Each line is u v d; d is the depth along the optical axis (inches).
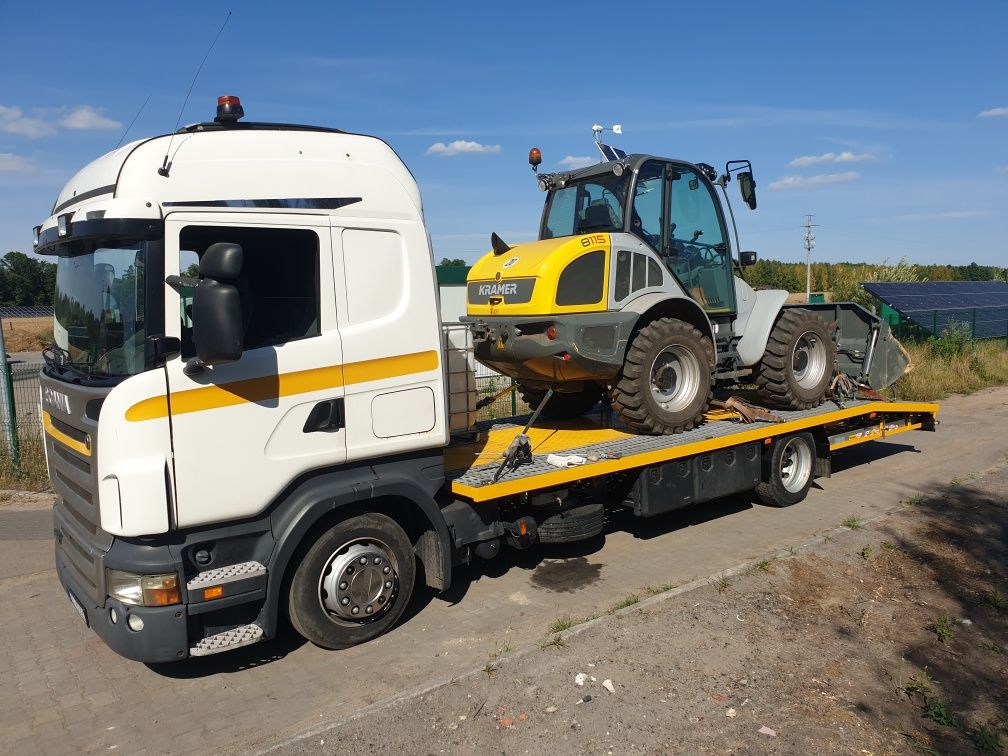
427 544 189.6
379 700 154.3
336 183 168.4
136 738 144.5
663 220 265.1
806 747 137.3
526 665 166.7
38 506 315.9
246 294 156.1
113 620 148.6
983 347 747.4
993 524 268.4
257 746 140.3
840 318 368.2
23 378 461.4
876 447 408.8
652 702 151.9
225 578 151.6
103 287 152.9
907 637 183.9
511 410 437.7
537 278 234.2
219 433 150.8
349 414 168.2
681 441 247.8
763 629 185.5
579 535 217.0
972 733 143.4
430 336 181.2
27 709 156.4
